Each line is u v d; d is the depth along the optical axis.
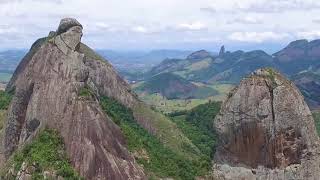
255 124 102.81
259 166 102.62
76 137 97.44
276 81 102.75
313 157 101.94
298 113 101.56
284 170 100.94
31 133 104.56
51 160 94.56
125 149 101.56
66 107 100.62
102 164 95.44
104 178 94.44
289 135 101.38
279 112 101.38
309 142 101.88
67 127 99.00
